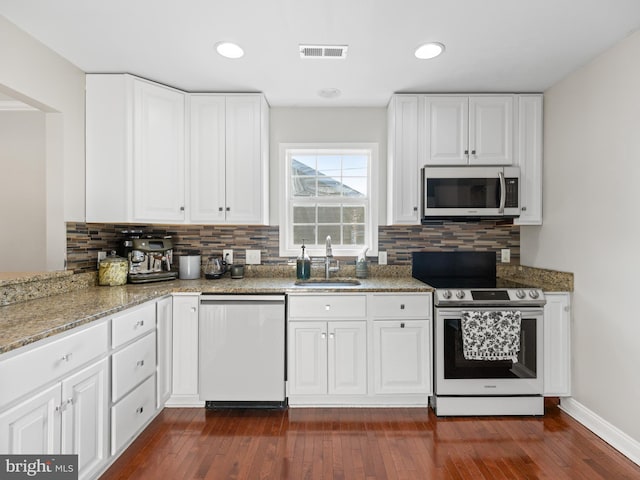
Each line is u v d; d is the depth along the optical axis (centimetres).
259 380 246
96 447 169
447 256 310
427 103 276
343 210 321
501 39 205
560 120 257
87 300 198
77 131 238
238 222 279
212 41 207
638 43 195
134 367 201
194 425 229
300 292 248
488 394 243
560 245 257
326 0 171
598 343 222
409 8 176
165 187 263
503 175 267
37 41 205
